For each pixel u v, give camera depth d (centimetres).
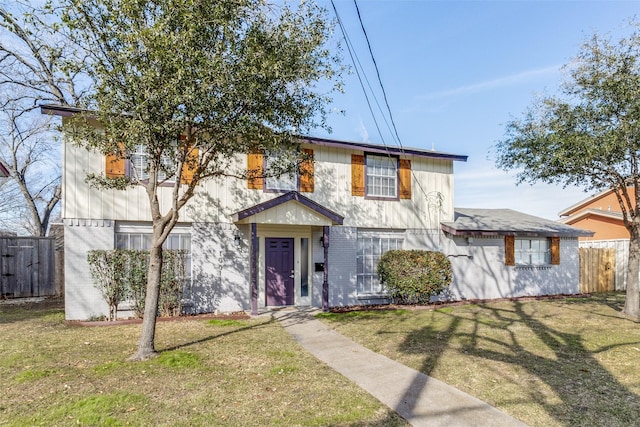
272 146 753
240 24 623
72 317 940
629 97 894
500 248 1468
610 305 1263
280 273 1190
